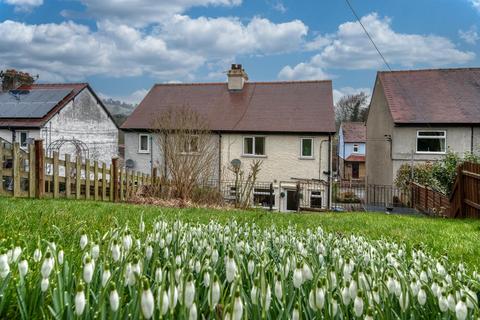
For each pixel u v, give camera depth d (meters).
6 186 9.87
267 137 22.53
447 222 8.79
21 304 1.82
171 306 1.58
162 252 2.70
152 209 8.05
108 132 31.12
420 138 20.94
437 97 22.16
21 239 3.14
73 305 1.83
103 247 2.67
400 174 20.69
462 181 11.05
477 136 20.31
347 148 51.69
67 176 10.78
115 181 12.78
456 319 1.83
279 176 22.36
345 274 2.20
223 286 2.10
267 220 7.16
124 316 1.75
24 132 25.50
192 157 14.86
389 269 2.27
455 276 2.33
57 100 26.66
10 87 30.66
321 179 21.92
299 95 24.70
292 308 1.97
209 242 2.90
